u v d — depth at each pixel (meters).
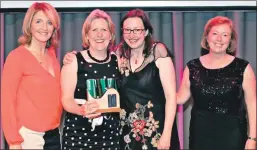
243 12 2.93
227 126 2.40
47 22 2.21
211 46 2.38
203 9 2.88
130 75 2.34
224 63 2.41
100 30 2.26
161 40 2.94
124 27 2.32
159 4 2.91
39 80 2.19
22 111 2.20
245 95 2.43
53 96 2.23
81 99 2.31
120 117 2.38
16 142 2.17
